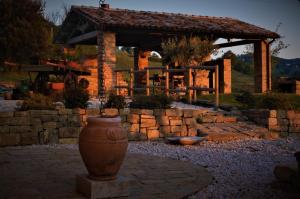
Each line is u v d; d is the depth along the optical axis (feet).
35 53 93.56
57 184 18.51
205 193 17.65
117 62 122.72
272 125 38.68
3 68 87.15
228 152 28.84
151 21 63.93
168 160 24.99
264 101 43.60
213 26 68.23
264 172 22.06
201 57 62.80
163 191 17.62
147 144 32.22
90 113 32.71
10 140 29.60
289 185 18.49
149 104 37.55
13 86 67.77
